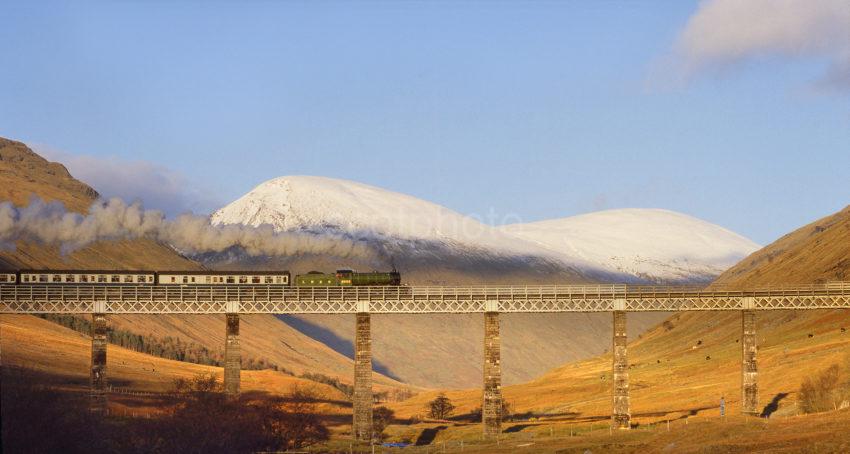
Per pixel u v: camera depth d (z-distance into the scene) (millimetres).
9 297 148625
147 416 144250
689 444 111875
